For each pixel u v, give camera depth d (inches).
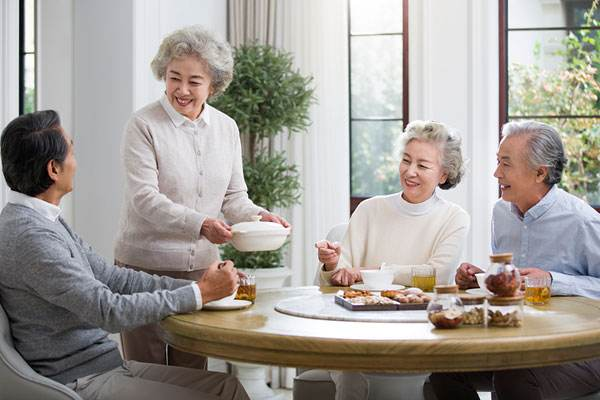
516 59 192.7
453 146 115.6
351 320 83.4
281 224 113.1
